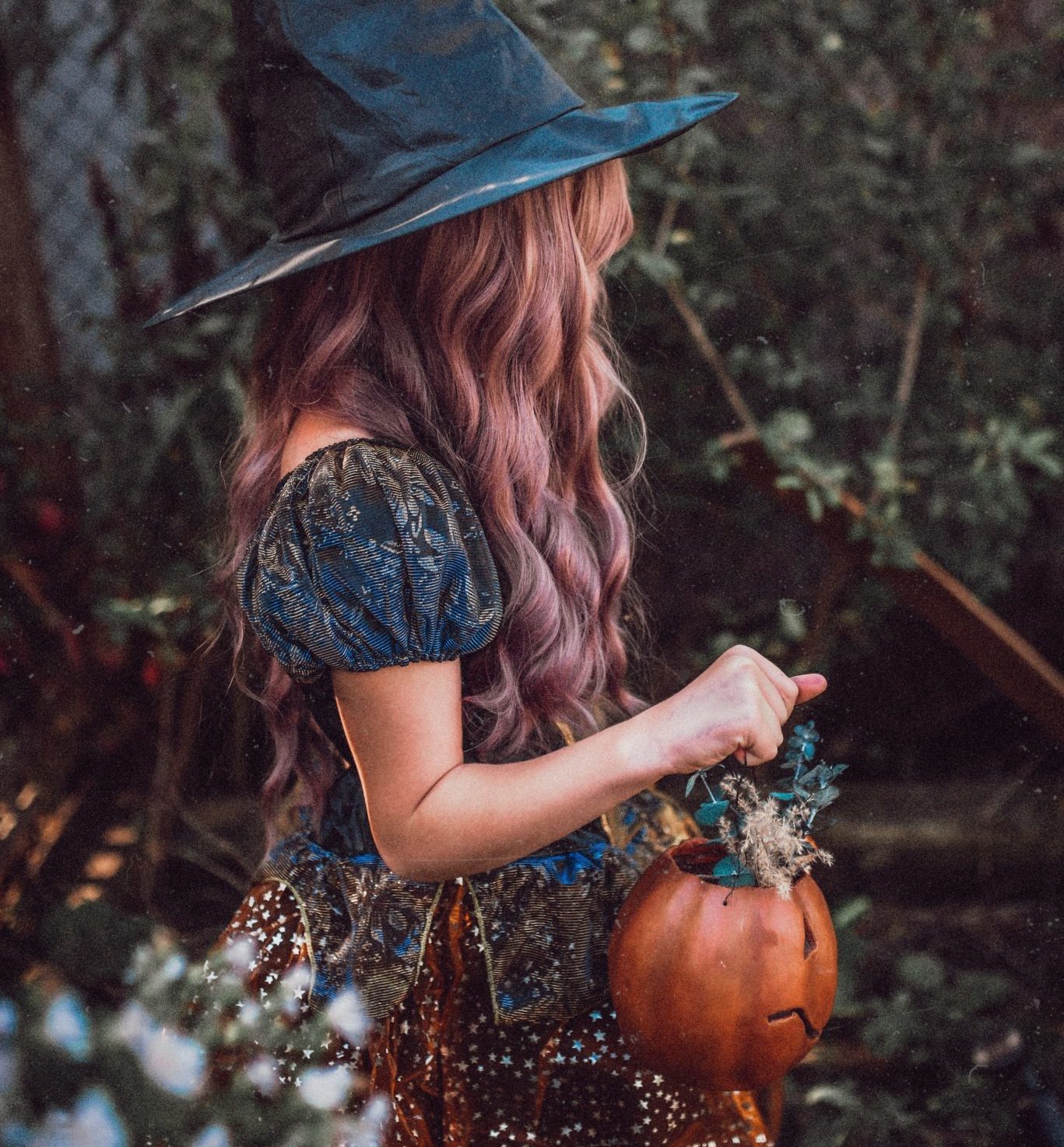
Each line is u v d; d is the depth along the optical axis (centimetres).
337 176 98
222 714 253
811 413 256
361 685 90
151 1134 69
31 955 216
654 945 97
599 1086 109
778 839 99
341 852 111
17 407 250
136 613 230
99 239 252
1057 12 236
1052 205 244
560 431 115
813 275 246
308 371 102
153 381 244
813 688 97
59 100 248
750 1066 97
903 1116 181
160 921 236
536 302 104
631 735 90
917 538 257
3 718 257
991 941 225
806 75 238
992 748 267
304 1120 76
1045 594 267
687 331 245
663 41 217
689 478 257
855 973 192
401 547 91
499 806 89
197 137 229
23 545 253
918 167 241
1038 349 252
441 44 98
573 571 109
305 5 98
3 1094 66
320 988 108
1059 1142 178
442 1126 109
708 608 266
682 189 223
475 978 108
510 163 96
